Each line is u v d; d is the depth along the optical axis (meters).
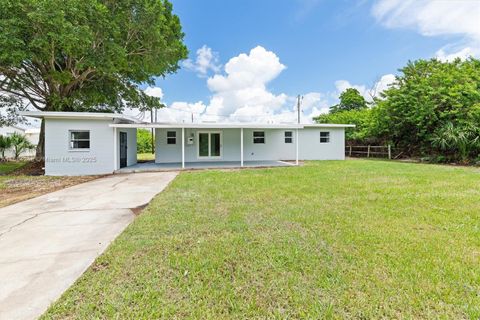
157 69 13.45
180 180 7.48
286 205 4.59
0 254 2.71
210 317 1.71
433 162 13.33
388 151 16.73
